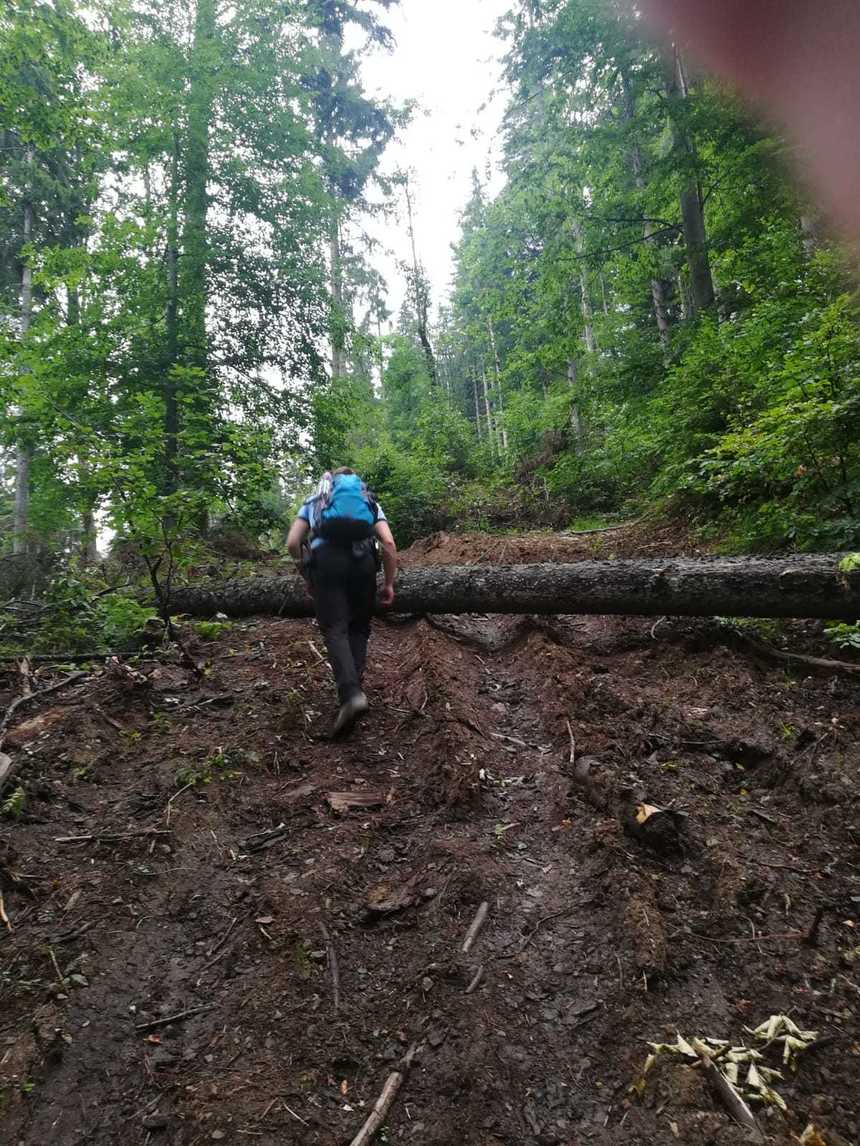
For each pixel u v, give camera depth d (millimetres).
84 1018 1732
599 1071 1563
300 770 2934
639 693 3486
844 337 4293
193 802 2609
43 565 8133
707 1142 1383
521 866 2301
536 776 2873
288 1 11203
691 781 2639
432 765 2926
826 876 2107
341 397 11461
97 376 8828
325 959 1900
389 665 4270
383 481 12789
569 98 10750
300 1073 1574
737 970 1802
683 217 10312
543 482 12914
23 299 12336
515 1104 1493
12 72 8938
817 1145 1355
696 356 7188
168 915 2113
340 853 2354
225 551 10016
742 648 3844
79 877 2240
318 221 11320
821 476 4473
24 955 1916
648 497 8484
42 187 12906
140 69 9984
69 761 2889
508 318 12578
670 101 8891
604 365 11516
